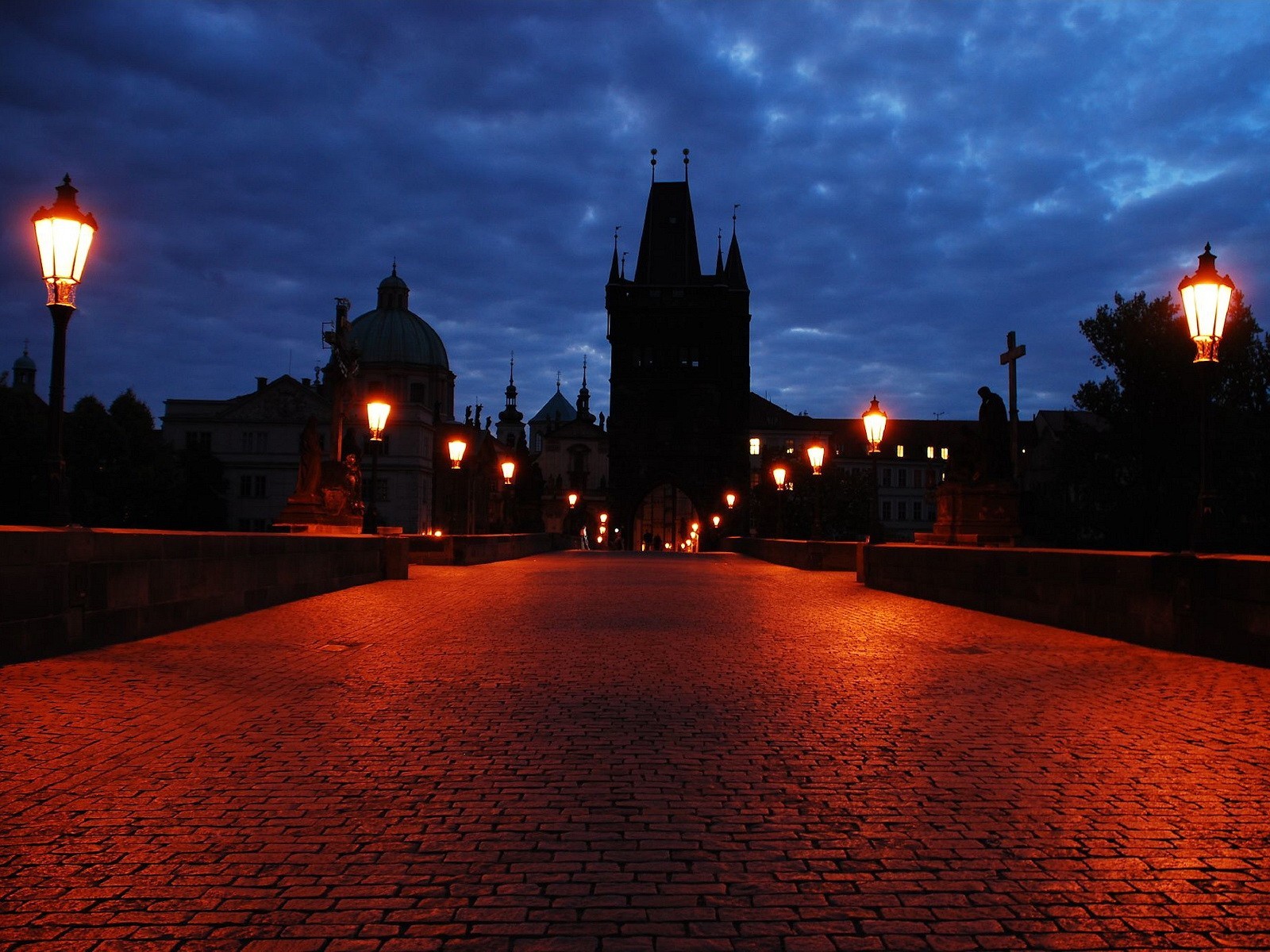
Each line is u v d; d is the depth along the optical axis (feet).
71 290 36.73
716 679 33.06
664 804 19.29
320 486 91.91
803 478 306.55
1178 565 39.32
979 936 13.80
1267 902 14.94
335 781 20.75
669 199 343.26
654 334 331.57
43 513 36.52
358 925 14.06
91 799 19.34
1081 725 26.00
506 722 26.37
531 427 576.61
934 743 24.17
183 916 14.32
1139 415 195.31
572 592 70.33
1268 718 26.84
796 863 16.34
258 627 46.47
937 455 414.62
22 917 14.24
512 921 14.20
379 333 396.16
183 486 262.26
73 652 36.37
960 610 57.93
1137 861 16.47
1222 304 39.32
